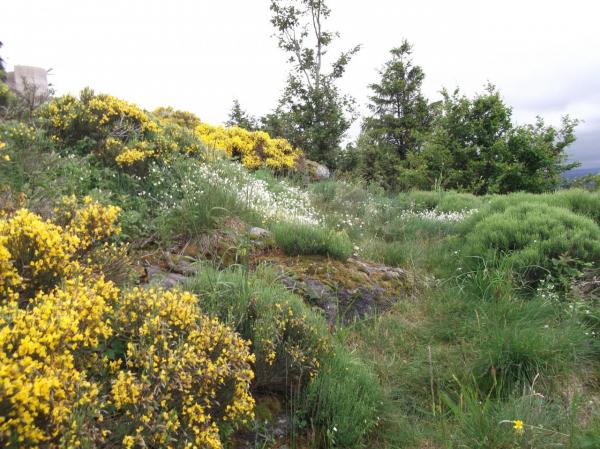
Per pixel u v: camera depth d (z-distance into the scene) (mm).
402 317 4895
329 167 18516
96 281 2779
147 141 6367
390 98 25062
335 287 4863
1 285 2285
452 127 17281
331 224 7207
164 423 2178
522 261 5285
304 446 2986
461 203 10281
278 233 5461
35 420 1788
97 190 4824
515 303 4715
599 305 4609
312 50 21766
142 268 3977
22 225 2590
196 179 6070
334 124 18688
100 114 6152
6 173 4215
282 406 3287
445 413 3410
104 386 2346
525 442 2902
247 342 2959
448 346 4355
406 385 3820
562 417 3197
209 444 2293
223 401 2674
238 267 4512
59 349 2025
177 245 4770
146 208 5105
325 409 3156
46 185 4211
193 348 2467
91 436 1900
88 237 3049
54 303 2250
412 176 17453
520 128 16688
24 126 5105
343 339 4164
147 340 2523
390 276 5531
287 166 12820
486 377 3732
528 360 3736
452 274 5840
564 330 4164
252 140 12852
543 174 16828
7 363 1776
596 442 2783
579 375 3750
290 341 3387
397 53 24906
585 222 5980
